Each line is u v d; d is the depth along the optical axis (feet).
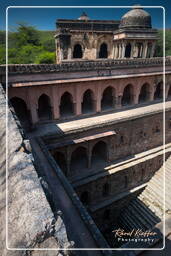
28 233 7.09
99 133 43.27
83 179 42.01
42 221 7.43
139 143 51.03
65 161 40.93
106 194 46.85
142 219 43.24
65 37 69.82
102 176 43.19
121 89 50.34
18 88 37.19
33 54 131.95
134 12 72.95
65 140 39.45
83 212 20.10
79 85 43.73
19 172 10.12
